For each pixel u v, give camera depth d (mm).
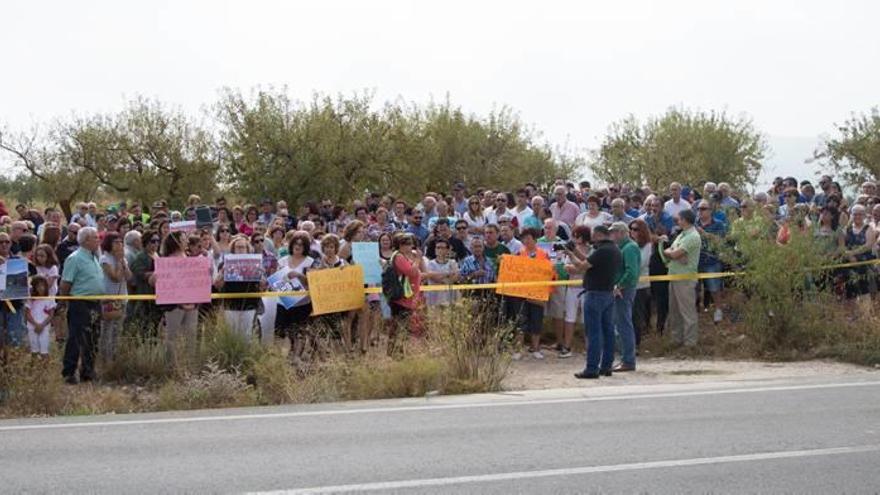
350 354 12477
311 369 11977
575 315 14445
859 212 15430
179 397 11062
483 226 16719
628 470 7371
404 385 11227
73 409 10914
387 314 13344
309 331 12852
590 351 12312
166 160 32344
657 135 36406
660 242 15023
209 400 11055
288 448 8172
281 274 13273
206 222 18031
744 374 12344
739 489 6879
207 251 14797
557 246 14547
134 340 12828
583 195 19500
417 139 32875
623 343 12953
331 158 29594
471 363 11680
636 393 10891
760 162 37562
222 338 12555
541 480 7090
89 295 12281
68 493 6859
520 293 13977
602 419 9328
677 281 14453
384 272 12977
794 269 13836
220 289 13500
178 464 7641
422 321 12703
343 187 29969
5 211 21219
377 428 9008
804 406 9875
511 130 38688
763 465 7512
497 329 12625
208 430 9023
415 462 7617
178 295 12523
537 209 17047
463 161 37719
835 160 31297
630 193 18984
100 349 12617
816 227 14820
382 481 7070
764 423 9031
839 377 11836
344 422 9344
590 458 7727
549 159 39719
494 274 14625
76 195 32688
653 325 15789
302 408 10195
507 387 11680
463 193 19844
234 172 29859
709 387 11234
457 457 7773
